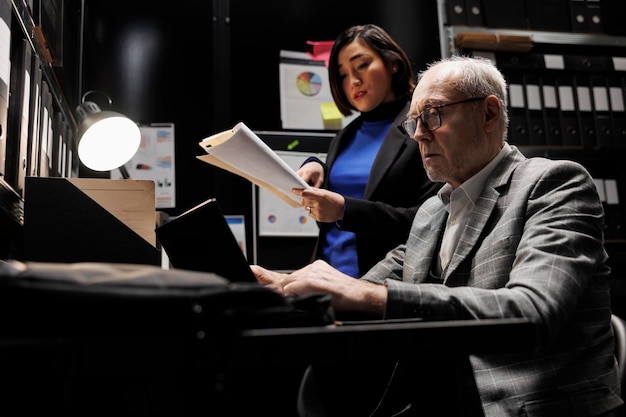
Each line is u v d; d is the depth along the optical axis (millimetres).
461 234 1456
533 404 1146
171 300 604
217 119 2984
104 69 2967
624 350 1313
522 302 1038
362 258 1874
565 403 1144
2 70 1325
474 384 1196
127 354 597
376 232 1769
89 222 1416
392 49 2084
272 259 2855
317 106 3092
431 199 1671
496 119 1491
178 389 651
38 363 578
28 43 1574
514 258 1271
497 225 1328
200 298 613
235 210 2891
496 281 1275
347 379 1326
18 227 1618
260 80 3096
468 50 3105
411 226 1774
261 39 3135
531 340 733
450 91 1472
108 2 3025
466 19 3184
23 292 562
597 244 1222
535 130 3105
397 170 1907
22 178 1513
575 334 1218
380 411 1190
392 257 1653
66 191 1417
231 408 722
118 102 2951
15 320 566
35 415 576
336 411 1312
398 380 1183
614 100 3211
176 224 1196
